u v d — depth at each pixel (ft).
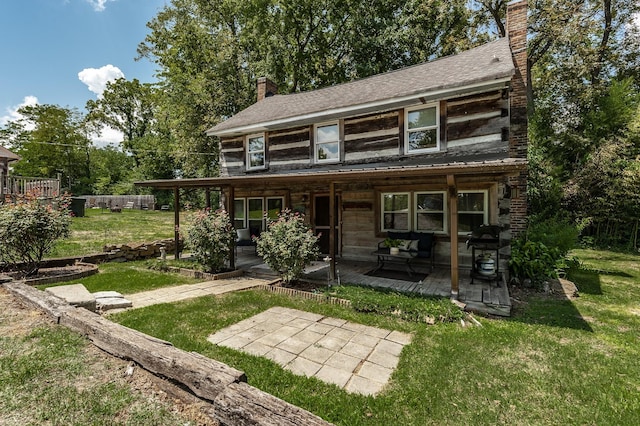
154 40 69.77
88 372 9.55
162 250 29.86
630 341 13.82
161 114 65.67
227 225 26.63
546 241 26.99
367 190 29.58
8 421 7.42
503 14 51.16
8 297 16.66
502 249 23.43
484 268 21.20
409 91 24.16
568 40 46.24
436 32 56.75
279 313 17.01
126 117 120.98
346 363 11.60
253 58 61.87
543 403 9.32
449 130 24.29
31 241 22.06
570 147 48.21
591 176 41.73
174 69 58.90
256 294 20.52
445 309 16.20
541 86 52.70
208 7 62.08
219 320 15.81
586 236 44.34
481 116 23.06
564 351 12.60
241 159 37.88
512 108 26.25
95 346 11.21
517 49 26.61
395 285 21.17
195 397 8.17
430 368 11.24
